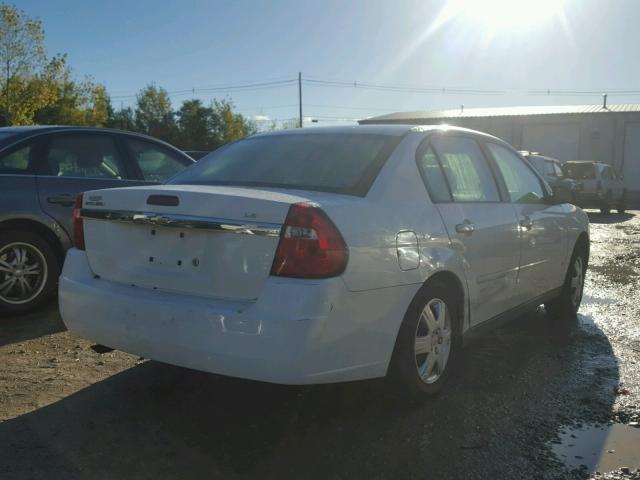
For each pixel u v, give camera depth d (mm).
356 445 3270
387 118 46781
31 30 30203
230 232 3105
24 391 3914
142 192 3430
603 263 9375
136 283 3453
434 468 3047
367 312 3195
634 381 4277
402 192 3672
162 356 3229
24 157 5602
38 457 3102
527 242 4809
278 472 2986
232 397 3883
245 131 64688
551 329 5609
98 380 4137
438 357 3832
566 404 3855
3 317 5488
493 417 3643
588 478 2986
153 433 3383
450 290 3908
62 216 5664
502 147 5074
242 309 3004
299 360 2928
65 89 40531
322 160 3838
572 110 43125
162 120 62125
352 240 3137
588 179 21188
